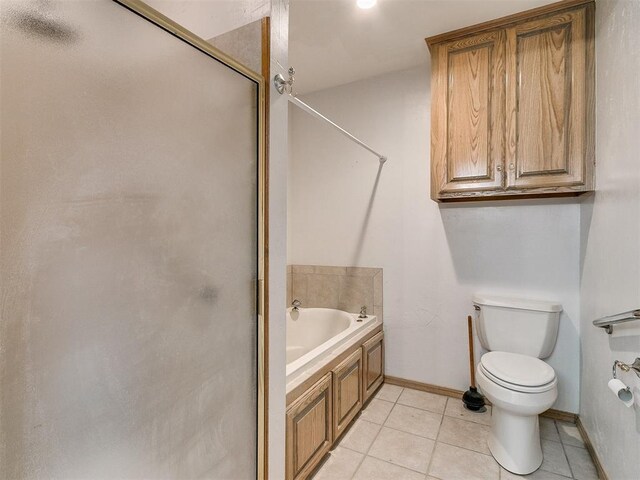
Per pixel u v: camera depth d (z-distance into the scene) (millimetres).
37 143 603
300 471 1522
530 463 1669
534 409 1617
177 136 854
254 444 1130
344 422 1961
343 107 2814
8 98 568
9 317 574
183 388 886
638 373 1156
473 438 1954
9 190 571
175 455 865
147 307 793
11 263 575
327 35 2102
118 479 738
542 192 1877
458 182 2078
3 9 561
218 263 984
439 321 2500
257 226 1119
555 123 1841
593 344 1795
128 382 756
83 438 676
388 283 2674
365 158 2740
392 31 2057
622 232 1395
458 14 1897
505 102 1957
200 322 932
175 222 855
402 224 2617
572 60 1808
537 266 2197
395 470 1696
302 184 3018
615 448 1450
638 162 1245
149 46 783
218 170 977
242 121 1058
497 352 2041
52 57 620
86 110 670
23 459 593
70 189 650
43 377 616
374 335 2516
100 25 690
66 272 646
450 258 2457
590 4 1769
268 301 1174
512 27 1937
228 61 995
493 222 2322
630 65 1321
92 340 688
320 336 2795
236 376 1054
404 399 2422
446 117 2113
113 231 721
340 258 2857
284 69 1247
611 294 1516
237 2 1244
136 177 763
